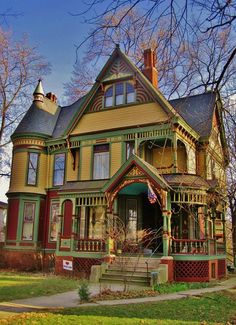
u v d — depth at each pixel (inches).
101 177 863.7
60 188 853.8
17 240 913.5
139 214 797.9
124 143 845.2
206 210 677.9
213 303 410.9
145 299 437.1
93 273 628.4
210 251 684.1
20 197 940.0
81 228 838.5
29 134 975.6
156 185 651.5
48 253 917.2
